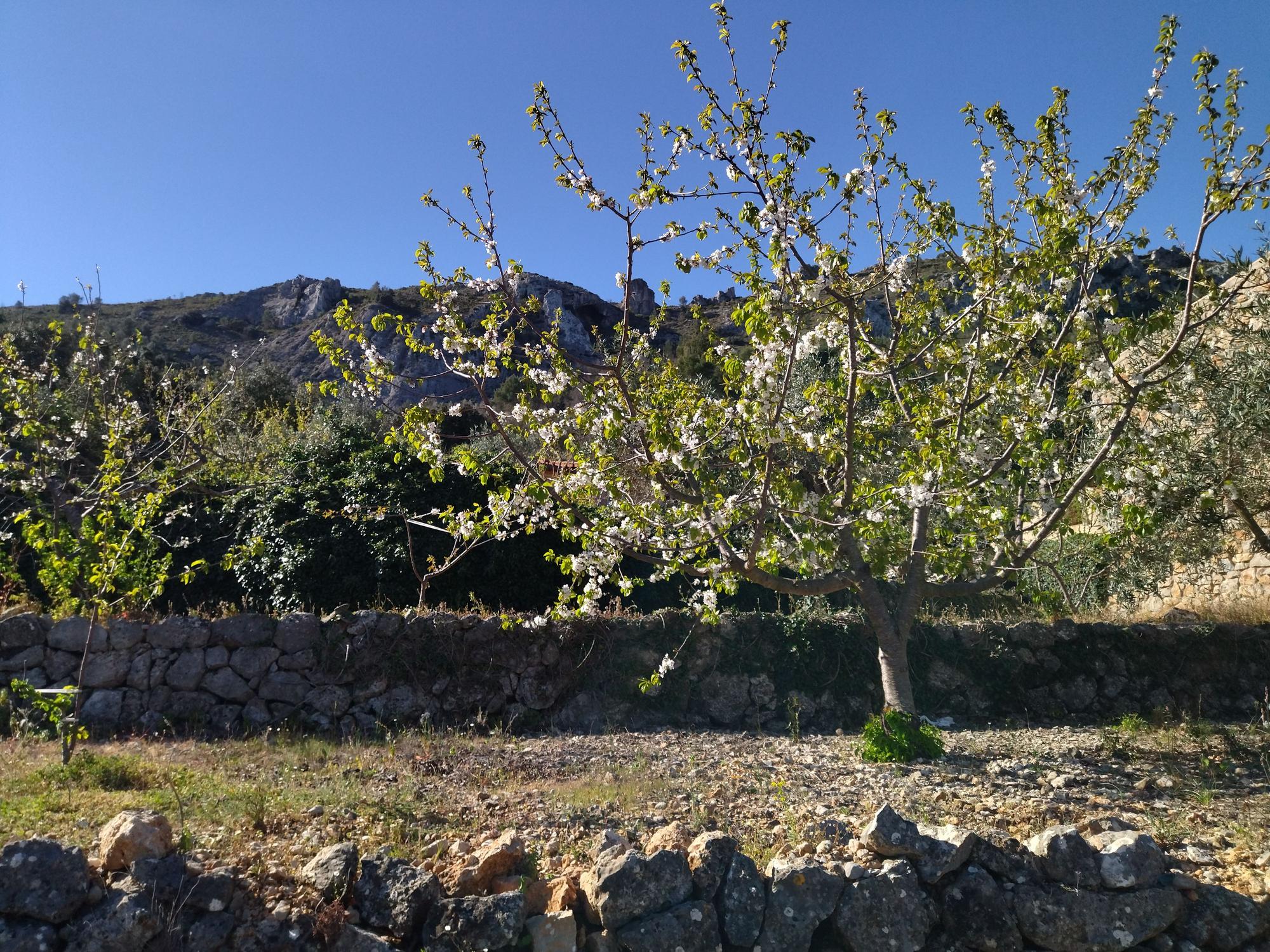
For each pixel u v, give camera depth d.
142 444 11.84
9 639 8.38
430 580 11.63
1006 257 6.63
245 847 4.06
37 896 3.15
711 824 5.07
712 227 6.08
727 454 7.45
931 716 9.36
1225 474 9.21
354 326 6.86
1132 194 7.10
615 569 7.67
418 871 3.66
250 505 13.25
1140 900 3.88
